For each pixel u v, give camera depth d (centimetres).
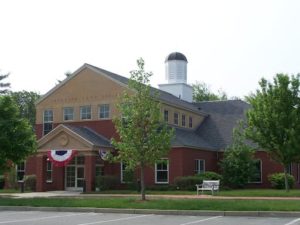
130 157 2530
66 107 4259
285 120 3066
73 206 2314
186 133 4394
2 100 3119
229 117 4900
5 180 4219
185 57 5491
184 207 2152
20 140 3067
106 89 4103
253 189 3900
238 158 3934
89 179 3625
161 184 3822
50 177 4053
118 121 2572
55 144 3750
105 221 1812
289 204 2175
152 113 2531
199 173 3891
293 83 3112
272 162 4216
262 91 3189
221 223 1719
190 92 5512
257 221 1784
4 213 2189
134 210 2162
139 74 2572
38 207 2345
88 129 4069
